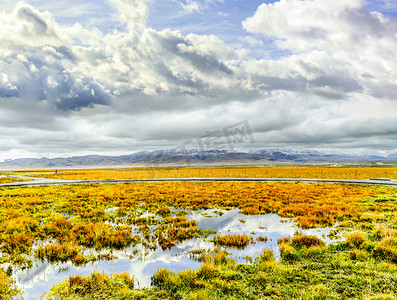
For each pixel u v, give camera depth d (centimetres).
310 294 508
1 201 1838
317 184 3012
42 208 1627
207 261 705
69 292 554
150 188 2728
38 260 779
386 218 1180
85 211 1534
